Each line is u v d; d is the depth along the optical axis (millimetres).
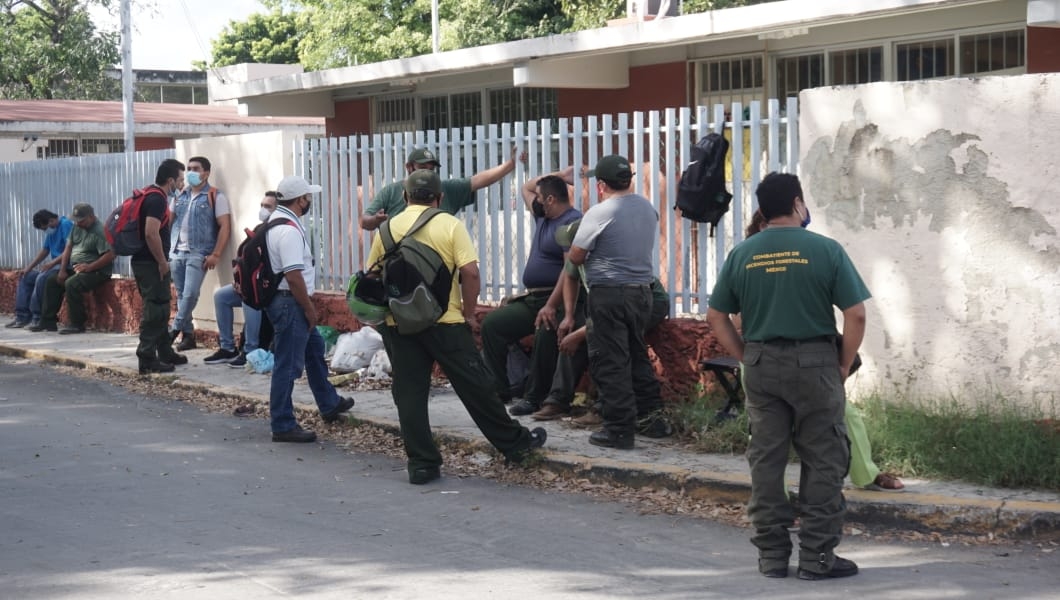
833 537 5387
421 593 5277
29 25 34781
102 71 35688
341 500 6988
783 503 5469
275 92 16922
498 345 8992
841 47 12398
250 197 12438
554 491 7176
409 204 7496
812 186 8039
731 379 8312
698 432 7848
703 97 13664
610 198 7699
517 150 9875
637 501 6910
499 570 5621
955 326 7516
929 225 7562
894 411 7367
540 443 7707
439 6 28047
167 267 11414
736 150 8531
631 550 5945
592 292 7691
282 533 6281
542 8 24766
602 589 5320
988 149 7328
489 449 7949
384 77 15172
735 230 8570
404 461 8039
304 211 8742
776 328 5301
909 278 7664
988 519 6062
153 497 7070
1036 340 7273
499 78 15852
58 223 15414
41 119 22922
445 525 6434
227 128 25031
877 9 10195
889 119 7660
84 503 6930
